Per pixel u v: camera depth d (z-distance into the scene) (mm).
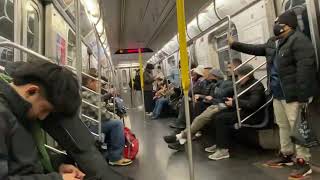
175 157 5078
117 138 4633
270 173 3764
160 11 9898
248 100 4680
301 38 3402
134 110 15148
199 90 6730
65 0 4316
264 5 4930
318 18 3578
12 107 1354
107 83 7273
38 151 1553
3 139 1251
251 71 4758
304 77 3318
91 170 1690
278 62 3619
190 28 9523
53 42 3766
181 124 7016
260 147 5105
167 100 10734
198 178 3840
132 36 16734
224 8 6508
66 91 1425
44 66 1415
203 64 8617
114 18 11594
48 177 1357
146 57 20359
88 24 5805
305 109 3336
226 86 5262
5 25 2625
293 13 3566
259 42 5219
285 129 3943
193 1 7840
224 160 4594
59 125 1660
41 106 1414
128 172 4328
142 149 5848
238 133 5727
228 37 4625
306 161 3527
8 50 2658
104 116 4469
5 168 1224
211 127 5914
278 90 3848
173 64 12078
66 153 1906
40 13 3619
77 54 2668
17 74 1399
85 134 1739
